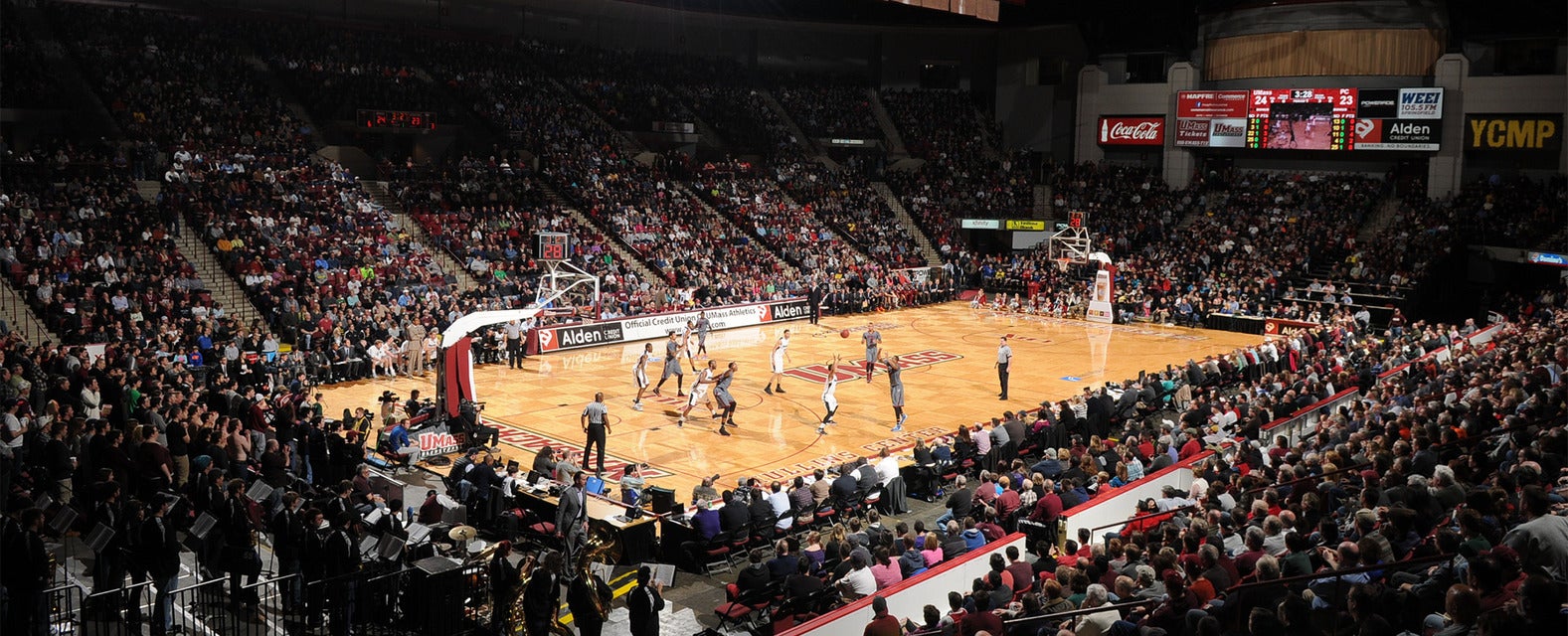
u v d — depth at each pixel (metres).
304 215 36.47
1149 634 9.09
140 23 44.34
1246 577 10.30
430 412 23.09
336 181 40.25
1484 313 41.91
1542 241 42.09
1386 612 8.47
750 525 16.42
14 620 10.93
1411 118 47.88
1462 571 8.58
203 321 27.64
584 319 36.22
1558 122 45.03
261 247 33.50
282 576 13.06
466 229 40.66
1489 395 18.06
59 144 36.44
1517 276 43.94
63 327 26.30
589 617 12.16
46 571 11.07
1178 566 11.16
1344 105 49.31
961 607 12.10
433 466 21.03
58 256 29.48
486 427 22.56
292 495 13.45
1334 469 14.54
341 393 28.02
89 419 17.31
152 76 41.88
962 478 17.41
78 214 32.03
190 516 14.71
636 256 43.53
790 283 44.53
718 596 15.46
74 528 14.99
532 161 48.38
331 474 19.06
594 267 40.59
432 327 31.47
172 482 15.85
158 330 26.69
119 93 40.19
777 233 49.06
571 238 38.66
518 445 23.12
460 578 12.52
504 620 12.16
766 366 33.06
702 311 39.00
